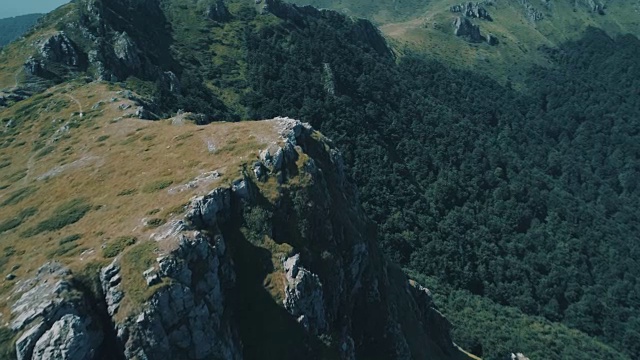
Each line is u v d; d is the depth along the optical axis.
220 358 53.88
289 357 59.59
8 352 46.84
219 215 65.06
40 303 49.56
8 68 137.50
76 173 81.25
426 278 162.25
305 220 71.50
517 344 141.25
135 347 50.16
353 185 98.06
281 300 62.50
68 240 60.97
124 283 52.69
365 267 80.88
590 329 166.62
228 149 76.81
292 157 76.44
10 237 66.94
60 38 143.00
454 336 129.25
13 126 113.56
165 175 72.44
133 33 170.25
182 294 53.28
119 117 103.00
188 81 171.38
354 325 75.56
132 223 61.19
